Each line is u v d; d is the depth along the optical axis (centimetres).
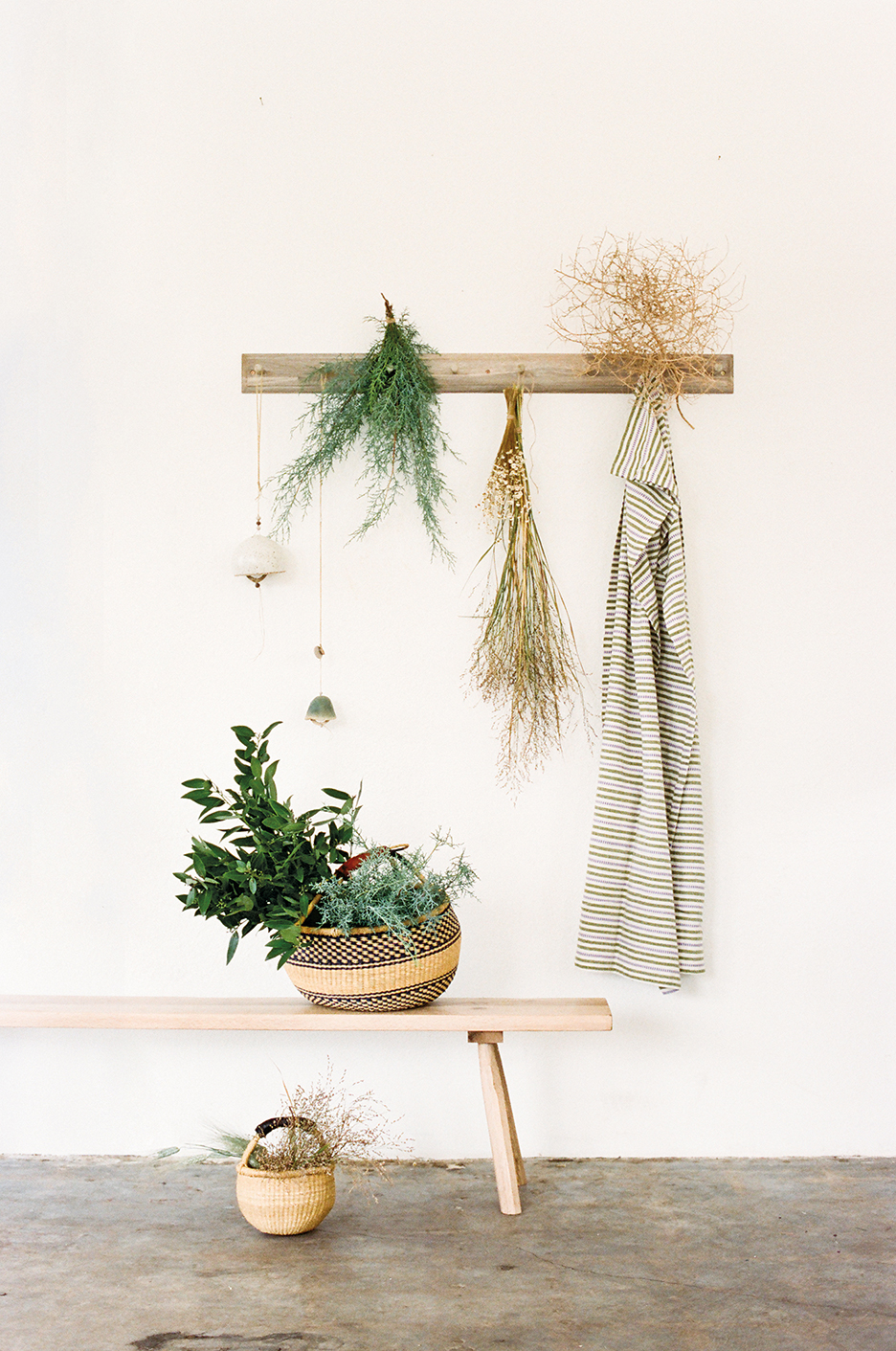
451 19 279
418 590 278
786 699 277
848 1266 217
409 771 278
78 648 280
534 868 276
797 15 278
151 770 279
